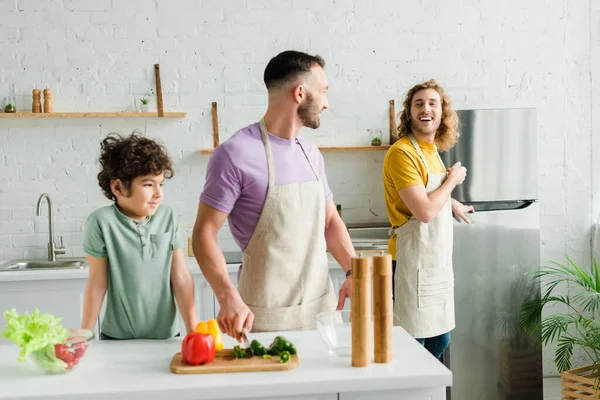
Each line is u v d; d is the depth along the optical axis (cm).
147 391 156
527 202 388
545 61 456
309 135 446
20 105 425
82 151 432
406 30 448
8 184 428
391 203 313
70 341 168
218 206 221
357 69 446
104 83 430
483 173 382
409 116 314
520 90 455
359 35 445
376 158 450
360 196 450
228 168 221
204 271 216
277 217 226
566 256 455
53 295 372
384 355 175
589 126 458
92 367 175
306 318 230
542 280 459
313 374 166
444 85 451
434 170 311
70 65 427
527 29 454
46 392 156
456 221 377
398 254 309
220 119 439
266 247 227
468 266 378
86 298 214
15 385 161
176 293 224
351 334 175
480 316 380
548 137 457
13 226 429
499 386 383
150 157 204
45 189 430
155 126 437
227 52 438
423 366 172
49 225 415
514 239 382
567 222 459
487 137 382
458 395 382
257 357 177
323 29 443
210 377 165
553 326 380
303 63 225
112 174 205
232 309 197
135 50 431
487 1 452
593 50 457
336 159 449
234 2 436
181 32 434
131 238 214
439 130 326
